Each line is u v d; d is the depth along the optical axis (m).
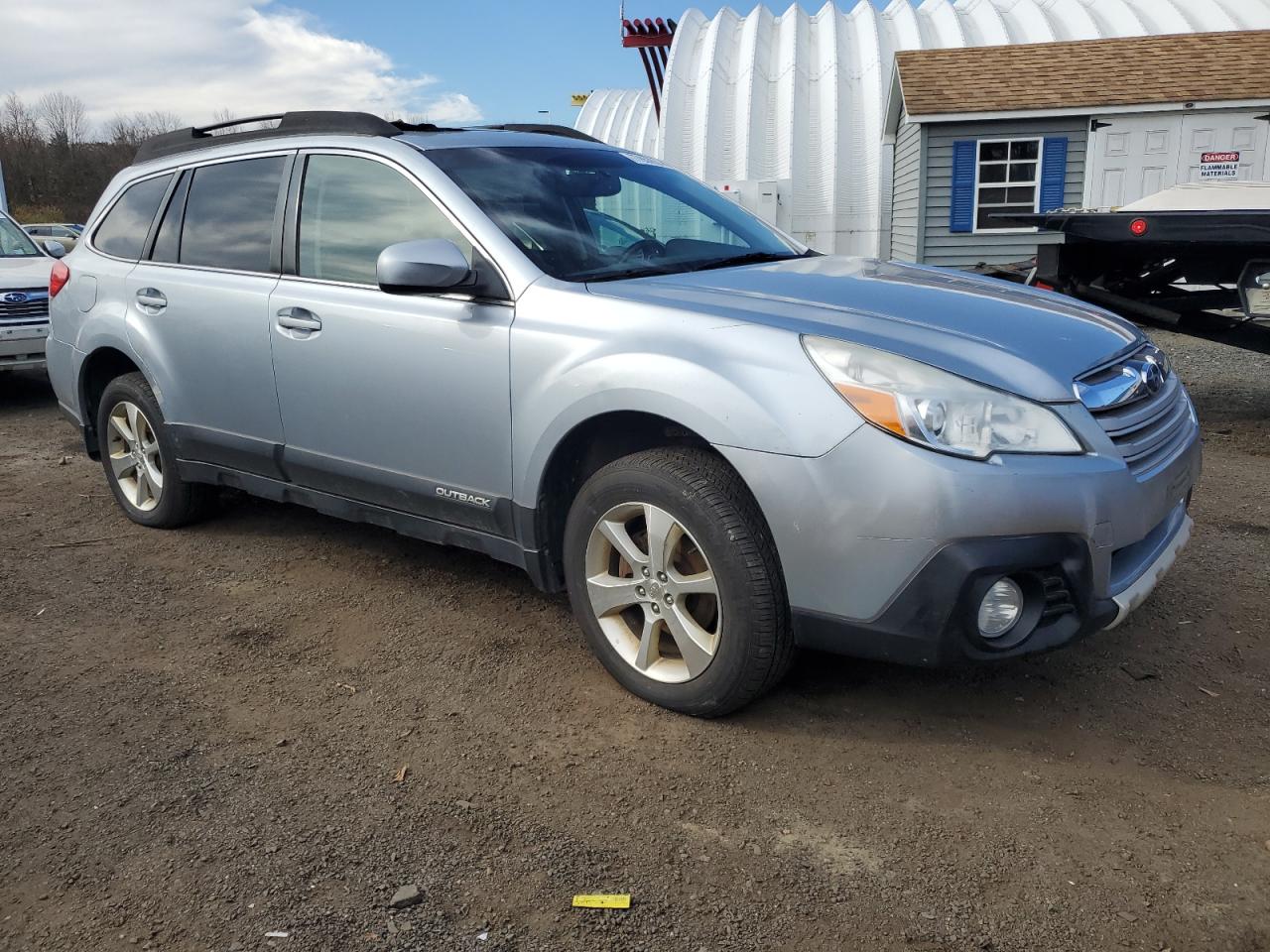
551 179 3.63
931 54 16.09
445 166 3.47
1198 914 2.11
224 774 2.68
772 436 2.57
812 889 2.21
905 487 2.43
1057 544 2.46
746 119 22.52
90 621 3.70
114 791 2.59
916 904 2.16
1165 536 2.99
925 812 2.48
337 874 2.27
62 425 7.42
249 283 3.91
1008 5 24.45
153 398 4.46
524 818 2.47
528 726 2.92
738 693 2.78
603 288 3.07
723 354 2.68
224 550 4.46
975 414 2.46
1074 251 7.25
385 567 4.23
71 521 4.94
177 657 3.39
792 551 2.59
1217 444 6.30
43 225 32.28
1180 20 21.09
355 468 3.64
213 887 2.23
